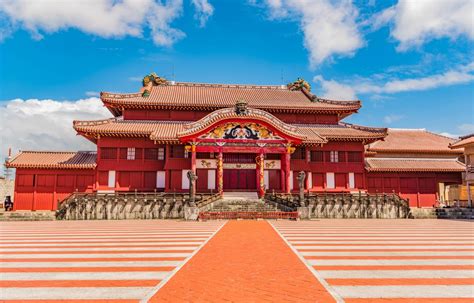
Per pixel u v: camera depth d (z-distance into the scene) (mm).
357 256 13867
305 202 40500
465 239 19547
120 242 18391
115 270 11484
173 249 15820
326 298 8398
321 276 10555
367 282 9867
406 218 41719
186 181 46719
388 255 14102
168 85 59844
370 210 41438
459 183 53625
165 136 44438
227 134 44156
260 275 10695
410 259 13258
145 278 10398
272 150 44469
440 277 10461
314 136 47438
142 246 16828
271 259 13234
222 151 43906
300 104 54062
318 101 55750
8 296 8688
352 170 49938
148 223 32312
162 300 8281
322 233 22469
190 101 52562
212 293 8820
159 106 50719
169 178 46562
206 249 15750
